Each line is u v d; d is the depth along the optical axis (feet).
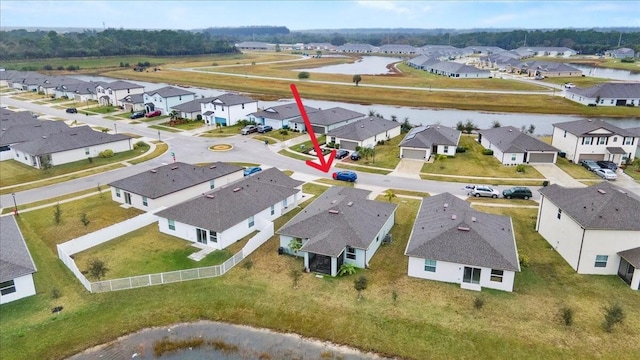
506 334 98.53
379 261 131.34
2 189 195.42
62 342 99.19
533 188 195.00
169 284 119.03
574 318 103.71
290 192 168.45
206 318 107.24
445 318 104.06
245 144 267.80
